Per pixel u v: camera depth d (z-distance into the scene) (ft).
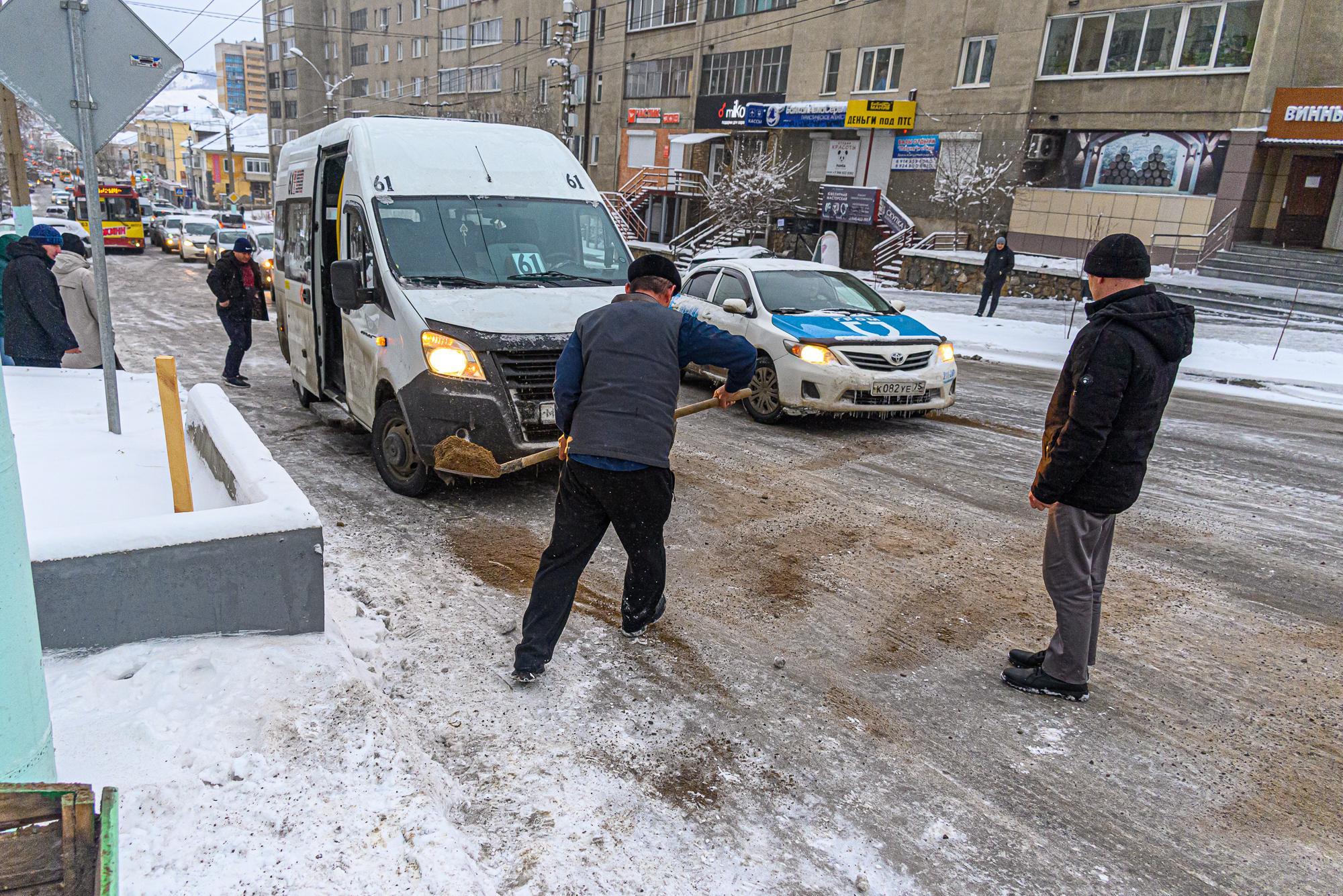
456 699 10.93
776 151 99.55
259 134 313.32
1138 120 69.51
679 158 118.11
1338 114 58.29
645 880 8.05
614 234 21.26
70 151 434.71
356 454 22.26
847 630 13.52
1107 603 14.78
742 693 11.53
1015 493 20.72
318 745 8.52
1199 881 8.46
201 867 6.98
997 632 13.61
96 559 9.11
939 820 9.20
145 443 16.63
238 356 30.66
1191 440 26.76
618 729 10.53
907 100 86.79
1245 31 62.69
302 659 9.71
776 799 9.39
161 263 90.07
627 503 11.13
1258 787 9.98
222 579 9.73
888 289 75.92
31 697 5.92
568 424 11.53
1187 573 16.16
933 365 26.21
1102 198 71.46
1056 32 74.33
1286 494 21.27
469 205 19.95
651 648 12.65
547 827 8.68
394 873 7.25
